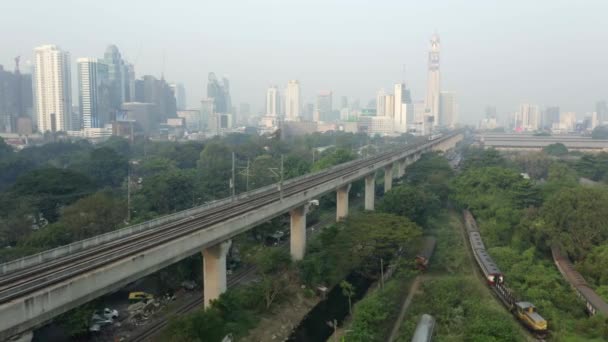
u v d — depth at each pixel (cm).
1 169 16062
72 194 11256
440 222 11894
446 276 8225
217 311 6247
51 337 6256
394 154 17550
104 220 9138
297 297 7850
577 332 6088
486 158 18575
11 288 4153
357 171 12150
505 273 8000
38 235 8112
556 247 9006
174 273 7844
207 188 13738
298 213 9194
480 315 6284
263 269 8294
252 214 7306
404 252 9150
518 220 10406
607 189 10512
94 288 4550
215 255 6738
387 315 6606
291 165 17275
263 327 6794
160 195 11788
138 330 6506
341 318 7412
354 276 8919
